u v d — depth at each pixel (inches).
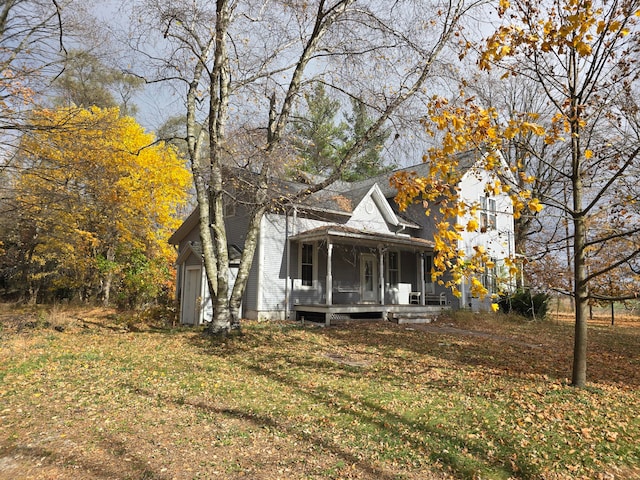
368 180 887.1
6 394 244.8
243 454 169.6
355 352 382.3
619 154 250.4
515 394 252.5
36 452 169.8
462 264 167.3
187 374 294.7
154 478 149.0
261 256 580.1
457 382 281.1
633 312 869.2
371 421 206.7
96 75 733.3
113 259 809.5
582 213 255.3
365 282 699.4
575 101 237.5
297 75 461.7
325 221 657.0
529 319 657.0
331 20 449.4
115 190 681.6
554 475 154.9
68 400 235.3
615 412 224.5
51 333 470.9
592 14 175.8
